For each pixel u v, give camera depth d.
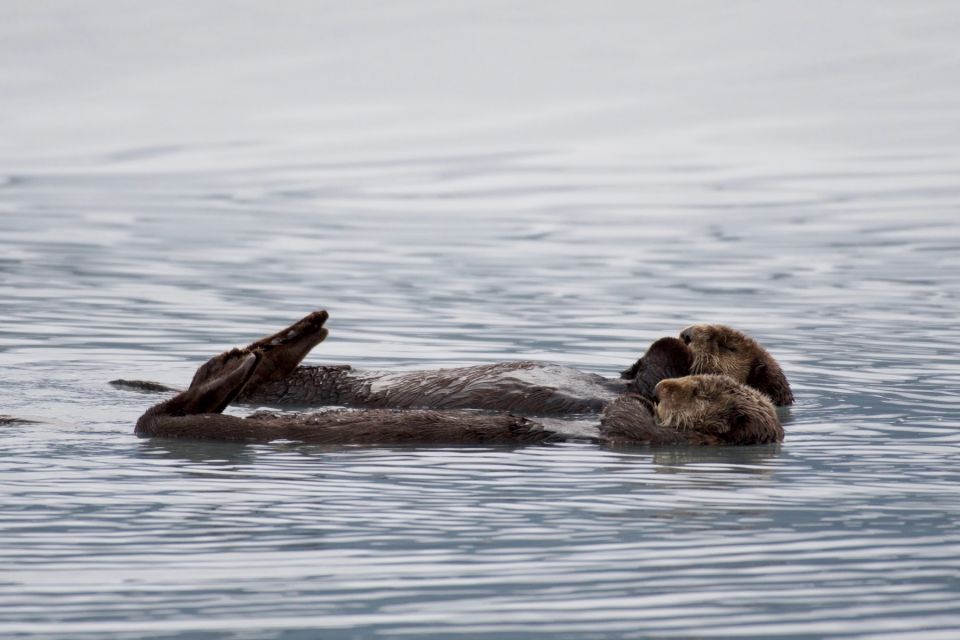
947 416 29.30
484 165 85.81
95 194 77.19
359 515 20.33
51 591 16.69
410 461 24.19
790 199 71.56
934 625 15.79
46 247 58.84
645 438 26.20
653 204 71.44
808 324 42.31
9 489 21.52
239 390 26.42
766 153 86.50
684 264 54.97
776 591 16.92
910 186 74.12
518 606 16.36
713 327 31.08
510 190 77.19
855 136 90.38
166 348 37.91
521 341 39.28
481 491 22.00
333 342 38.88
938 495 22.00
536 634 15.52
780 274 52.41
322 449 25.09
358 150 92.44
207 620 15.78
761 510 20.91
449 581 17.23
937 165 80.19
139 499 21.02
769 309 45.22
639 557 18.28
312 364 33.78
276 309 44.84
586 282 50.91
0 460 23.61
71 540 18.75
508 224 66.38
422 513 20.47
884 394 31.91
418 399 29.81
